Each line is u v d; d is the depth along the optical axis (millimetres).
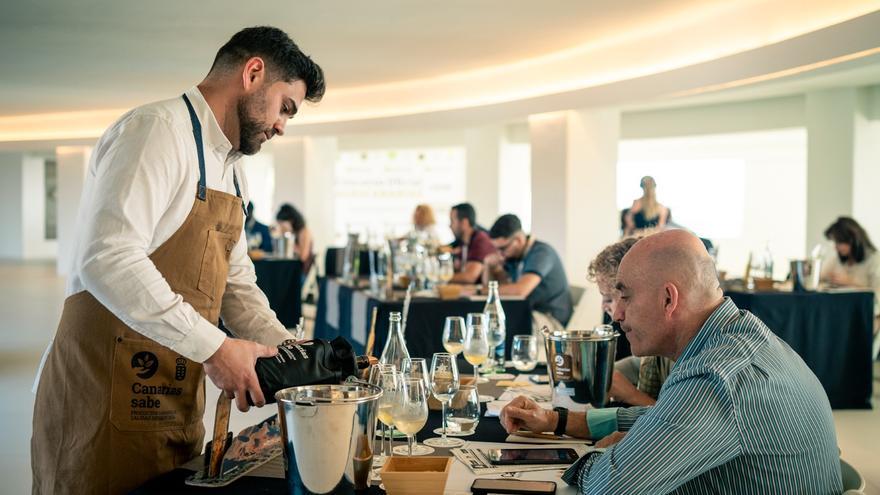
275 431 1969
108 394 1885
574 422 2172
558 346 2291
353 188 14617
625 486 1623
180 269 1930
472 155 12711
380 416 1937
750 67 6035
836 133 8984
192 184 1926
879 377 6766
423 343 5012
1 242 20594
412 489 1610
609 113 8406
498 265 6031
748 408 1646
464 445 2119
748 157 15227
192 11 6125
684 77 6645
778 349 1762
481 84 9156
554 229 8492
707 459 1636
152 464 1943
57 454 1926
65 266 15070
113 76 9320
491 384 2922
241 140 2053
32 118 14422
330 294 6871
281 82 2020
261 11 6109
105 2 5902
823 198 9109
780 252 15508
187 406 1996
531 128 8727
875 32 5039
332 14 6195
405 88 10133
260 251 8898
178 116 1905
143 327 1746
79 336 1891
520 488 1729
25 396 5754
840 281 6340
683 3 5973
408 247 5723
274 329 2191
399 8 5996
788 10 5789
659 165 15758
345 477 1559
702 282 1827
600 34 7008
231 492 1687
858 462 4426
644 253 1858
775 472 1668
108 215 1759
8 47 7602
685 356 1809
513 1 5797
